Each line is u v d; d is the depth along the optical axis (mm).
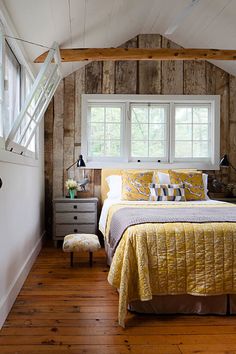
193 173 3928
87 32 3330
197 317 2111
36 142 3625
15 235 2398
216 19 3461
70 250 3070
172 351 1699
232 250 2105
